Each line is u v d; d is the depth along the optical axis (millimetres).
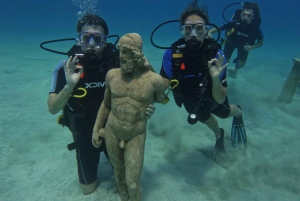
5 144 3930
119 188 2514
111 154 2184
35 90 6535
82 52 2645
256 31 7445
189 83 3164
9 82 7117
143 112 1997
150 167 3459
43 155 3697
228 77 8930
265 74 9938
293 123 5293
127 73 1936
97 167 3223
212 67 2453
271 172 3393
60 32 29734
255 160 3678
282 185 3146
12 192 2877
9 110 5223
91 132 2742
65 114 2852
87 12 2635
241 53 7910
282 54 18250
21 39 19672
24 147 3879
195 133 4641
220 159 3701
